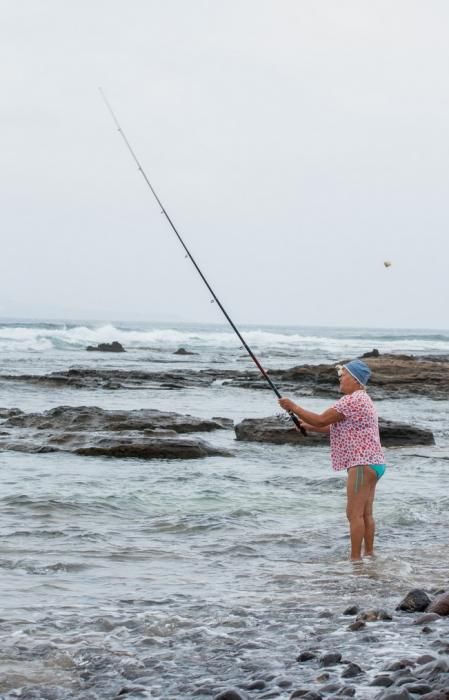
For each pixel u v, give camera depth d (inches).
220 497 557.6
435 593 324.8
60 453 743.7
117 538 436.8
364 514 407.2
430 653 243.6
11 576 352.2
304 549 422.9
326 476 658.2
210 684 224.2
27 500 519.8
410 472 704.4
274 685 220.8
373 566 382.9
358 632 271.3
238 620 290.4
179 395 1515.7
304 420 411.2
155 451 739.4
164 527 467.8
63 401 1334.9
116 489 572.7
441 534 466.3
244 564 387.9
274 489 597.3
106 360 2620.6
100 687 229.5
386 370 1863.9
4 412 1009.5
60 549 404.2
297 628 281.3
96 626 284.0
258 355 3213.6
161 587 341.7
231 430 976.3
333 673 228.4
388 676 217.5
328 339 5108.3
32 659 251.3
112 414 897.5
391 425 883.4
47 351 3134.8
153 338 4293.8
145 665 244.1
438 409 1357.0
